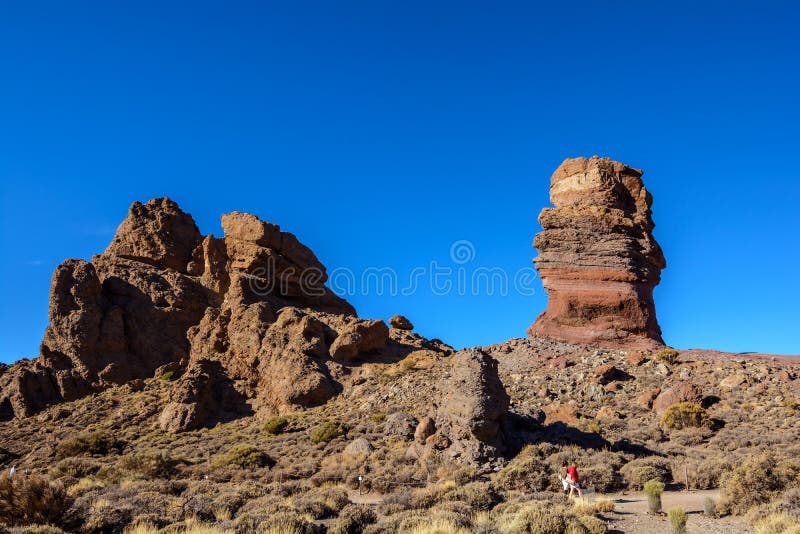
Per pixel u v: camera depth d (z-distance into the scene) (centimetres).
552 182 6156
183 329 6738
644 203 5850
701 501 2306
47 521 1984
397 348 6312
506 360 5322
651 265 5691
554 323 5591
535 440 3275
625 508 2216
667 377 4644
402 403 4594
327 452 3703
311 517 2105
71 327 6119
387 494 2616
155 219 7688
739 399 4166
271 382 5266
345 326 6266
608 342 5353
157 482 2886
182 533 1884
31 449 4656
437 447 3130
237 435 4475
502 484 2567
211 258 7312
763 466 2145
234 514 2281
